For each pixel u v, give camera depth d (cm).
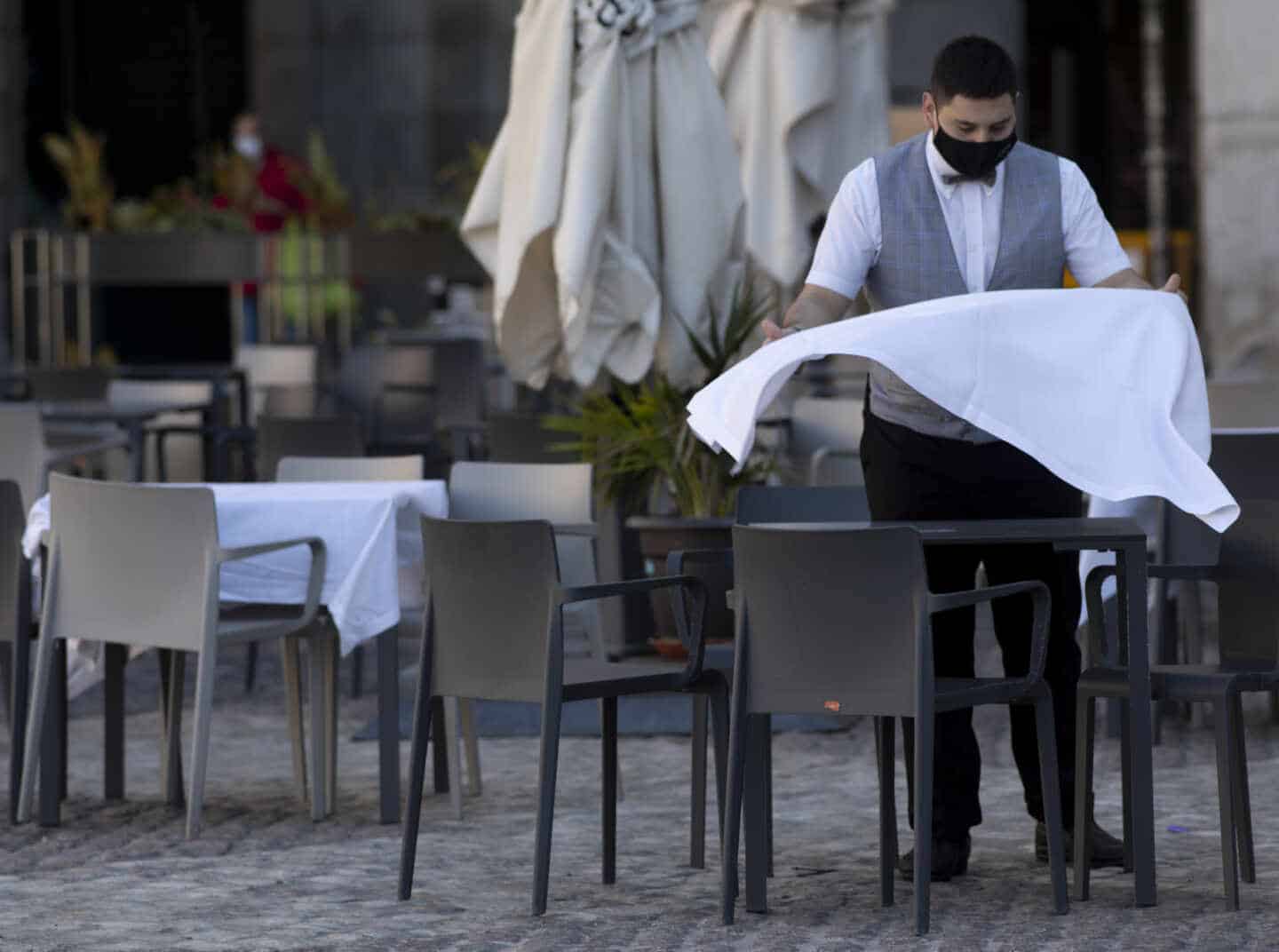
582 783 1218
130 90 4381
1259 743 1269
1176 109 4212
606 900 933
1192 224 3972
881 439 941
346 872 1001
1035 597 883
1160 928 846
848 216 940
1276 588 912
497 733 1370
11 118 3278
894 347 871
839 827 1083
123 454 1911
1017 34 3928
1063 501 937
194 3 4381
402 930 880
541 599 912
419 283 3444
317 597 1107
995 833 1057
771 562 862
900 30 3922
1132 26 4231
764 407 874
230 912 918
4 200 3269
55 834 1105
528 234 1423
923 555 838
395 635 1120
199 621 1076
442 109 4128
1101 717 1398
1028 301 887
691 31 1491
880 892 911
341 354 2392
